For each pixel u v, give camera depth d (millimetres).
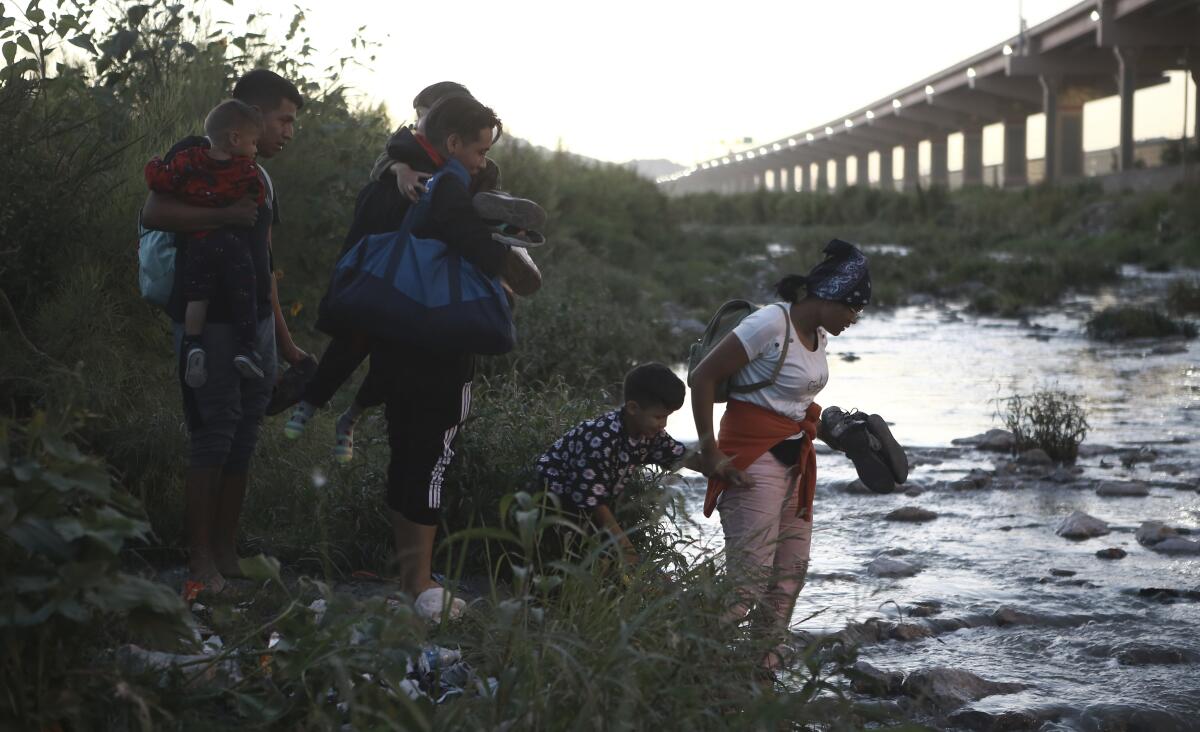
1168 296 21625
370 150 8867
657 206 30578
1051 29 68688
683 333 15352
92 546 2541
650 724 2715
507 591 4758
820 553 5992
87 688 2709
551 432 5469
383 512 5137
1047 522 6629
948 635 4746
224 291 4348
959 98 91062
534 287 4453
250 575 2832
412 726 2660
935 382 12461
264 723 2752
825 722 3119
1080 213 43406
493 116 4262
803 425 4203
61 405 3098
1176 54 61719
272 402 4809
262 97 4500
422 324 4008
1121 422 9883
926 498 7246
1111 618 4930
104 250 6086
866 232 45156
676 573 3760
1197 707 3969
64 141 6375
